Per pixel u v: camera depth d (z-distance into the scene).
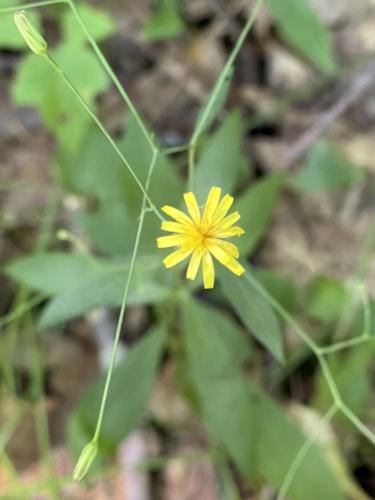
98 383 0.12
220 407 0.12
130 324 0.15
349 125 0.17
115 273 0.11
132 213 0.12
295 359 0.15
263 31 0.17
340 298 0.14
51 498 0.14
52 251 0.16
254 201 0.11
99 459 0.12
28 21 0.08
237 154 0.11
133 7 0.17
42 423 0.15
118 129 0.17
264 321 0.10
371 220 0.16
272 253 0.16
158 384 0.15
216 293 0.15
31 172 0.16
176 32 0.16
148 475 0.15
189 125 0.17
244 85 0.17
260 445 0.12
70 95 0.14
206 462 0.15
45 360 0.15
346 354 0.14
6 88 0.17
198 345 0.11
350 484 0.14
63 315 0.11
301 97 0.17
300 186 0.15
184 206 0.11
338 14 0.17
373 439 0.10
